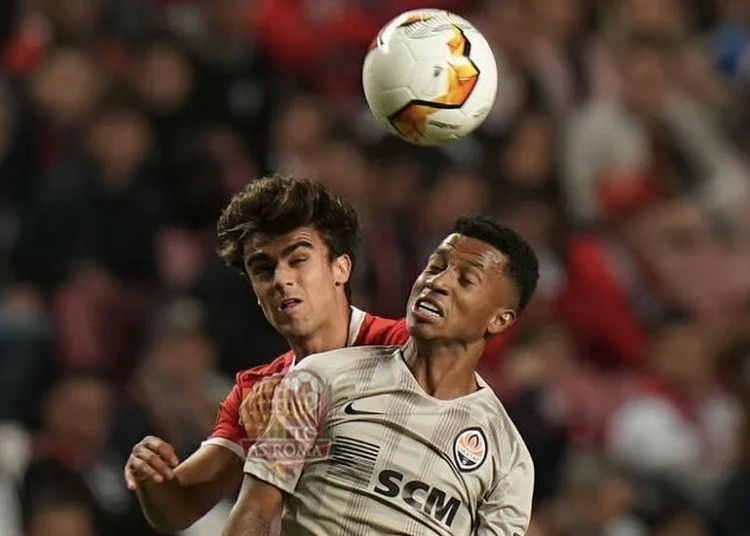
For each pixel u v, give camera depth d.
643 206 48.53
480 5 54.34
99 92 46.56
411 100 21.33
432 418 19.50
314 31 50.88
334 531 19.19
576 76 50.66
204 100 47.34
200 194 44.94
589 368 44.09
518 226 45.00
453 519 19.42
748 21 57.09
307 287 20.14
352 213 20.67
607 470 40.78
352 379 19.53
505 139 47.59
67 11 48.28
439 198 44.38
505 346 41.75
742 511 39.12
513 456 19.89
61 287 42.38
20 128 46.16
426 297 19.58
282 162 46.31
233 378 40.50
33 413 40.22
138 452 20.23
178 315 40.59
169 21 48.91
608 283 44.88
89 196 43.44
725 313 46.50
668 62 52.78
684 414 42.88
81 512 35.75
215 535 36.12
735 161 51.53
